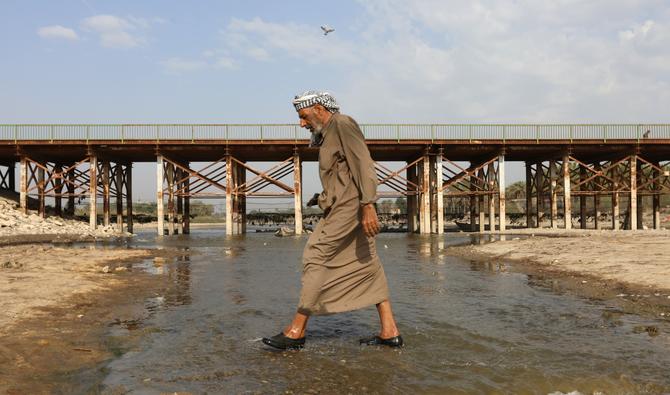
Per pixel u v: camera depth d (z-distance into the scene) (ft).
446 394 10.02
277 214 197.36
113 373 11.53
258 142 104.01
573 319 17.43
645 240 51.37
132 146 104.01
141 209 246.47
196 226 212.64
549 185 122.42
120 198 121.39
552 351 13.12
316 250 13.93
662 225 147.74
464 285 27.12
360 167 13.23
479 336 14.90
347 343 14.35
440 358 12.62
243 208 127.13
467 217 182.19
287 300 22.36
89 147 104.01
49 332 15.42
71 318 17.80
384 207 245.45
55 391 10.24
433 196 119.03
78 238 89.10
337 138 13.64
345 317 18.19
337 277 13.96
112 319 17.92
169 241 85.51
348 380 10.93
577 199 203.92
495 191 109.09
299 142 104.32
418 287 26.37
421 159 108.78
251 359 12.71
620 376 10.96
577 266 33.63
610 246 44.50
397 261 44.11
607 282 26.55
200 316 18.56
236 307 20.51
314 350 13.57
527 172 131.64
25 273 29.63
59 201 119.34
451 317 17.93
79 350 13.50
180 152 111.96
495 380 10.82
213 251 59.82
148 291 25.38
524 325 16.48
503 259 43.86
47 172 106.11
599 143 106.93
